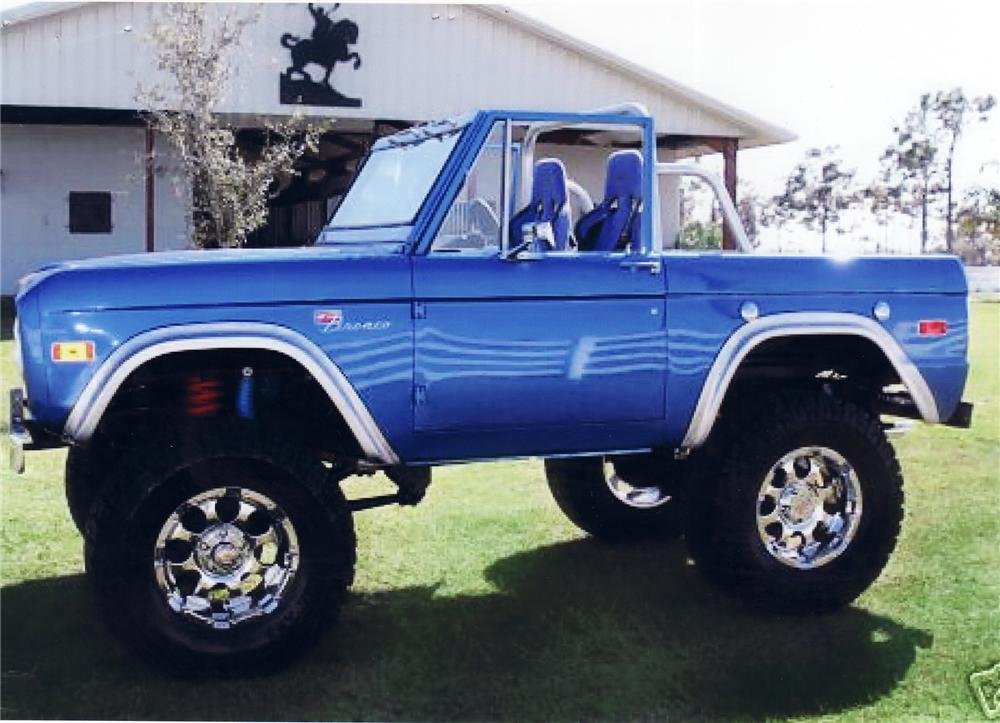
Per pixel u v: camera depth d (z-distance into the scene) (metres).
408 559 5.42
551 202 4.82
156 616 3.90
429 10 19.28
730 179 21.47
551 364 4.35
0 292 20.17
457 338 4.22
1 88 17.31
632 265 4.47
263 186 17.11
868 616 4.70
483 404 4.29
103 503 3.89
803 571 4.69
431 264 4.23
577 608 4.76
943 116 31.30
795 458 4.73
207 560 4.01
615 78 20.39
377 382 4.13
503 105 19.80
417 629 4.50
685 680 4.03
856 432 4.77
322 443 4.54
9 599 4.75
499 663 4.17
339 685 3.96
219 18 17.47
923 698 3.90
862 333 4.74
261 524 4.09
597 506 5.70
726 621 4.63
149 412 4.30
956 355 4.90
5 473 6.82
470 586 5.04
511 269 4.32
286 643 4.03
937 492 6.73
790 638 4.45
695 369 4.55
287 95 18.77
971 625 4.58
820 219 36.47
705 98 20.80
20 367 3.96
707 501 4.72
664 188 22.42
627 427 4.52
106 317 3.84
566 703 3.83
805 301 4.69
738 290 4.61
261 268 4.02
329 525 4.07
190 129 17.16
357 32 18.98
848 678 4.05
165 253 4.28
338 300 4.06
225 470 3.95
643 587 5.06
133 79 17.69
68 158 20.27
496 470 7.41
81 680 3.96
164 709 3.75
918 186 32.28
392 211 4.72
